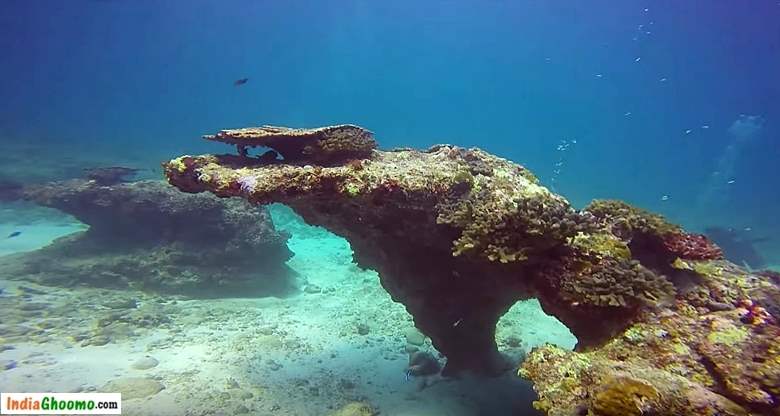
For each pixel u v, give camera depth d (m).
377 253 8.16
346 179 6.43
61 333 9.42
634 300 5.32
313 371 8.73
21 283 11.88
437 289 7.89
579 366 4.69
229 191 6.67
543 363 5.00
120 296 11.92
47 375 7.68
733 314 5.18
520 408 7.52
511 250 6.00
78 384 7.46
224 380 8.07
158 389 7.46
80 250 13.36
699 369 4.49
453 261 7.50
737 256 20.77
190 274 12.84
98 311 10.76
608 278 5.51
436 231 7.07
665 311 5.25
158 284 12.61
